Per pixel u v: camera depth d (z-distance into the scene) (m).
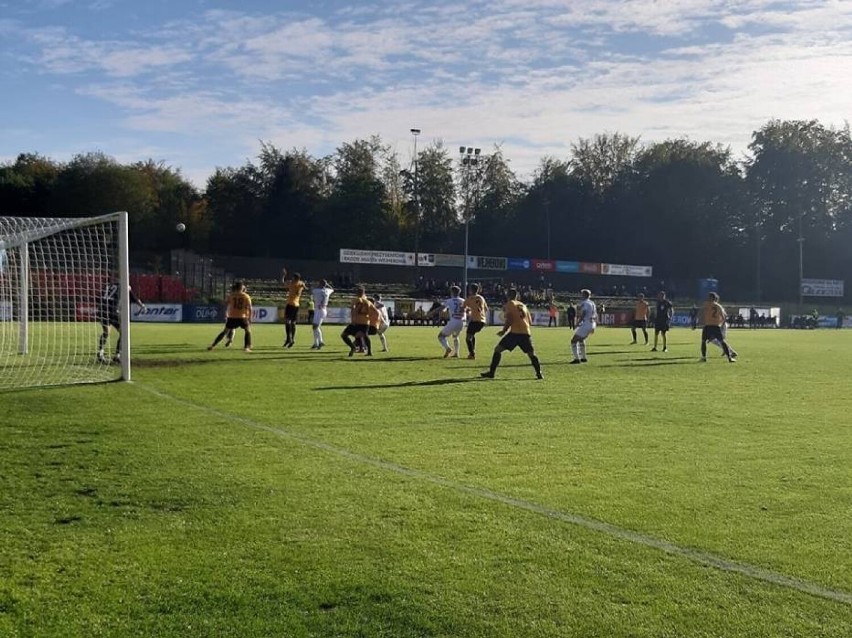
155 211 79.44
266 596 4.51
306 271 62.03
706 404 12.82
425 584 4.71
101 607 4.35
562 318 54.72
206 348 21.61
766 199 87.75
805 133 87.50
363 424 10.02
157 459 7.65
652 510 6.38
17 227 15.78
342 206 82.56
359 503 6.34
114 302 16.94
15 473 7.03
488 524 5.88
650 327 51.56
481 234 90.44
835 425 10.91
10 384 12.71
